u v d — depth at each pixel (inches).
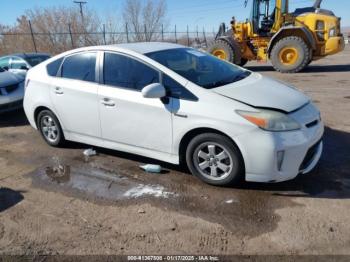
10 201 149.0
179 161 156.9
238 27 557.3
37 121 215.2
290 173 136.9
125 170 171.5
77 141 197.3
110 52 173.9
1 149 216.4
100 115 176.4
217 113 139.4
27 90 215.0
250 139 133.9
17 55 422.0
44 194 153.3
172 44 190.4
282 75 486.3
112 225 127.2
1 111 280.8
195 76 156.9
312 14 485.7
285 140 132.8
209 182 150.2
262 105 136.3
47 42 1172.5
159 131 156.7
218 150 145.4
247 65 673.0
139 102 159.0
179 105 147.9
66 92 189.0
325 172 157.2
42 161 191.3
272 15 524.1
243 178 144.6
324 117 242.7
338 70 507.2
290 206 132.0
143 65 161.8
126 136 169.9
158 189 150.7
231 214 129.3
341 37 490.3
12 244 120.0
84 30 1225.4
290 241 112.7
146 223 127.0
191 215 130.3
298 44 484.1
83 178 166.1
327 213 126.4
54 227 128.3
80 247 116.2
